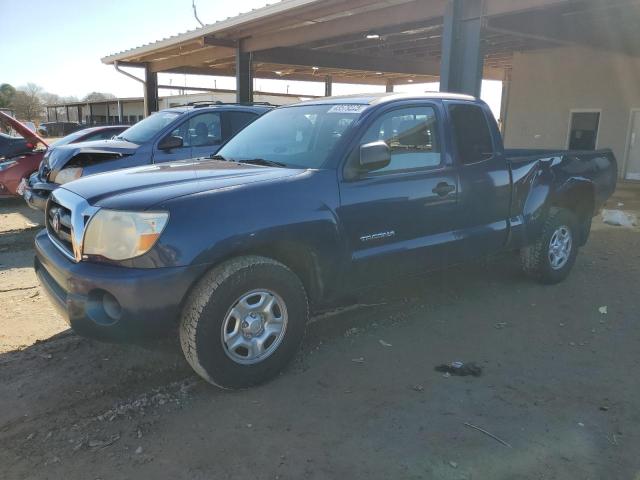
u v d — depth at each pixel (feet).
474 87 31.45
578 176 18.88
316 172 12.20
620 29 41.50
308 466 9.05
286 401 11.07
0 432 10.01
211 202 10.71
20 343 13.89
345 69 63.05
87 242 10.54
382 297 17.29
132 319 10.09
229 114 28.04
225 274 10.69
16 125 34.86
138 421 10.33
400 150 13.74
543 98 59.57
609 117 54.39
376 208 12.90
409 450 9.48
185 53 57.47
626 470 8.97
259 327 11.42
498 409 10.80
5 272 20.56
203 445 9.61
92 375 12.18
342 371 12.37
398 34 47.83
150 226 10.10
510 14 30.42
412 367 12.60
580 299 17.35
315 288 12.57
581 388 11.67
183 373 12.28
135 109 190.49
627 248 24.84
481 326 15.08
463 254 15.23
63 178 24.88
